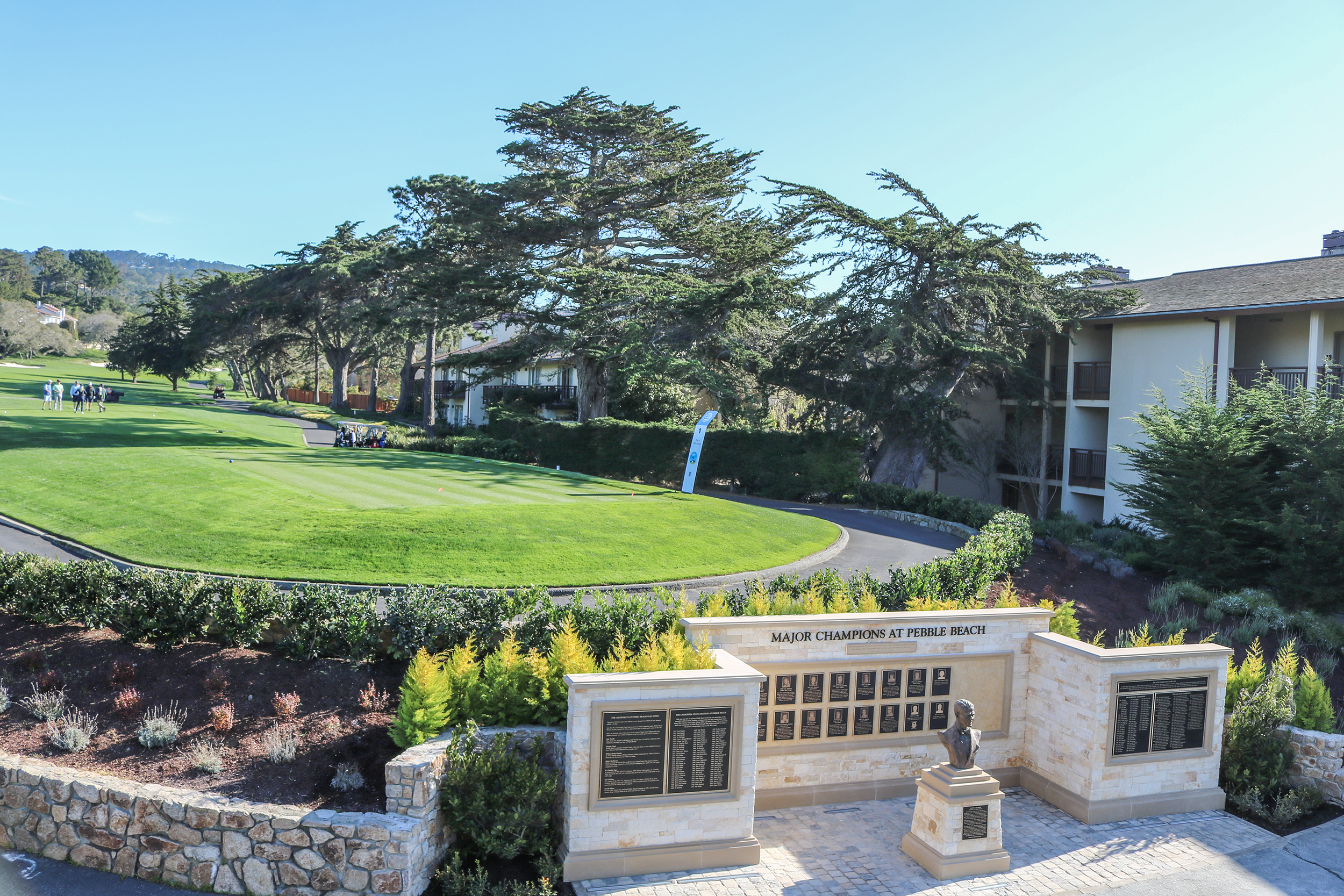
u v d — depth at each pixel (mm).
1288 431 22625
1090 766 11172
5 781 9422
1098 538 29859
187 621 11938
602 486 31562
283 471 29219
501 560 18625
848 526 29531
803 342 39812
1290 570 21297
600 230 46312
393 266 54594
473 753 9320
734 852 9617
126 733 10266
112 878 8922
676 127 47656
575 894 8844
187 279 100812
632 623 11859
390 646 11625
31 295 172875
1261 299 29797
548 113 47938
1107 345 37281
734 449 40406
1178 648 11648
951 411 37031
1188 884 9695
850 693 11398
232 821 8688
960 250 35906
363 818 8547
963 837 9703
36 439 35969
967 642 11898
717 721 9516
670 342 39875
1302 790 11766
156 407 60375
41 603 12664
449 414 78062
